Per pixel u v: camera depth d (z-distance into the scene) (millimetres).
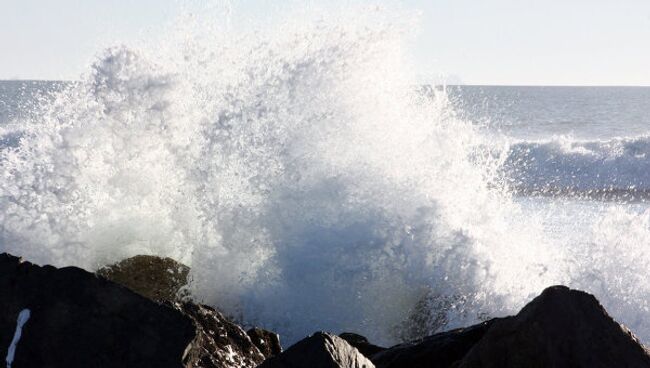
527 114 110438
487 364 6785
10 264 6680
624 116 107750
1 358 6242
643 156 36375
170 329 6391
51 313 6418
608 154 37219
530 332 6688
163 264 12453
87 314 6422
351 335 9750
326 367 6230
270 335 8383
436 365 7930
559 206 25875
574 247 15266
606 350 6590
